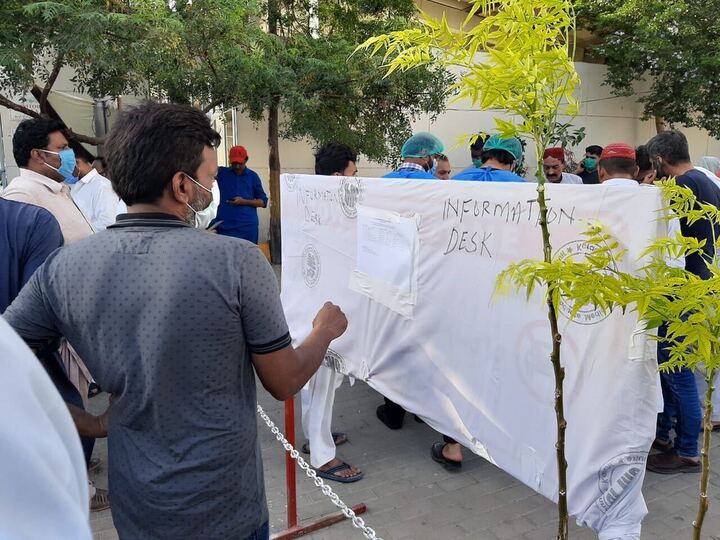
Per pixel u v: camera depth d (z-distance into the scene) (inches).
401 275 91.2
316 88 287.7
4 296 90.8
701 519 54.4
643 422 58.1
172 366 50.8
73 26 204.5
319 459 126.6
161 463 52.4
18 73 218.2
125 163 52.6
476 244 76.2
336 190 107.1
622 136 504.1
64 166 126.9
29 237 92.7
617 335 59.0
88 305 51.6
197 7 233.5
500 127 47.0
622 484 59.8
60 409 25.8
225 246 52.9
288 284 128.1
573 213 62.2
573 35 47.0
